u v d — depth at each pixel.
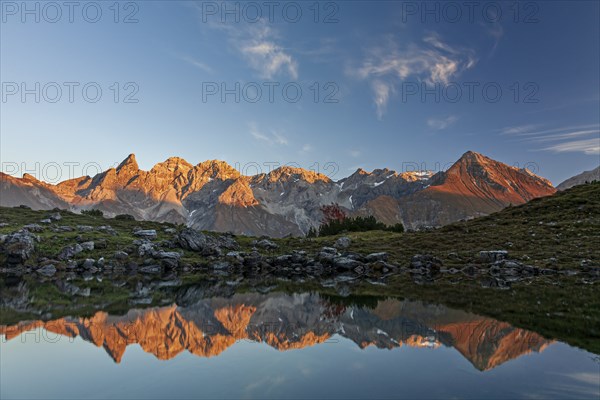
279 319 24.53
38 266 58.50
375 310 27.61
